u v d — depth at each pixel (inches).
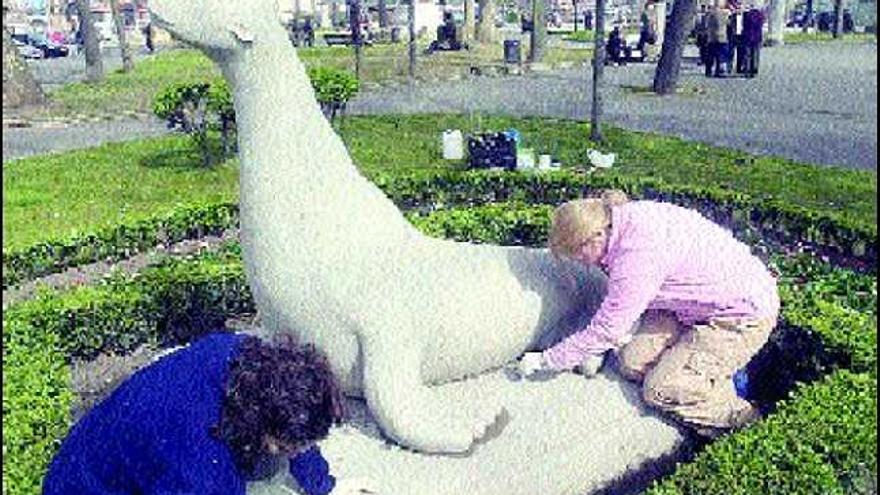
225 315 255.9
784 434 159.3
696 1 770.8
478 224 305.7
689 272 161.0
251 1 159.6
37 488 158.1
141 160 528.7
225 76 165.3
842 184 438.0
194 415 117.7
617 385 171.2
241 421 110.8
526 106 719.7
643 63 1034.7
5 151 580.4
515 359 175.2
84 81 920.3
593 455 160.9
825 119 628.7
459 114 677.9
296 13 1481.3
